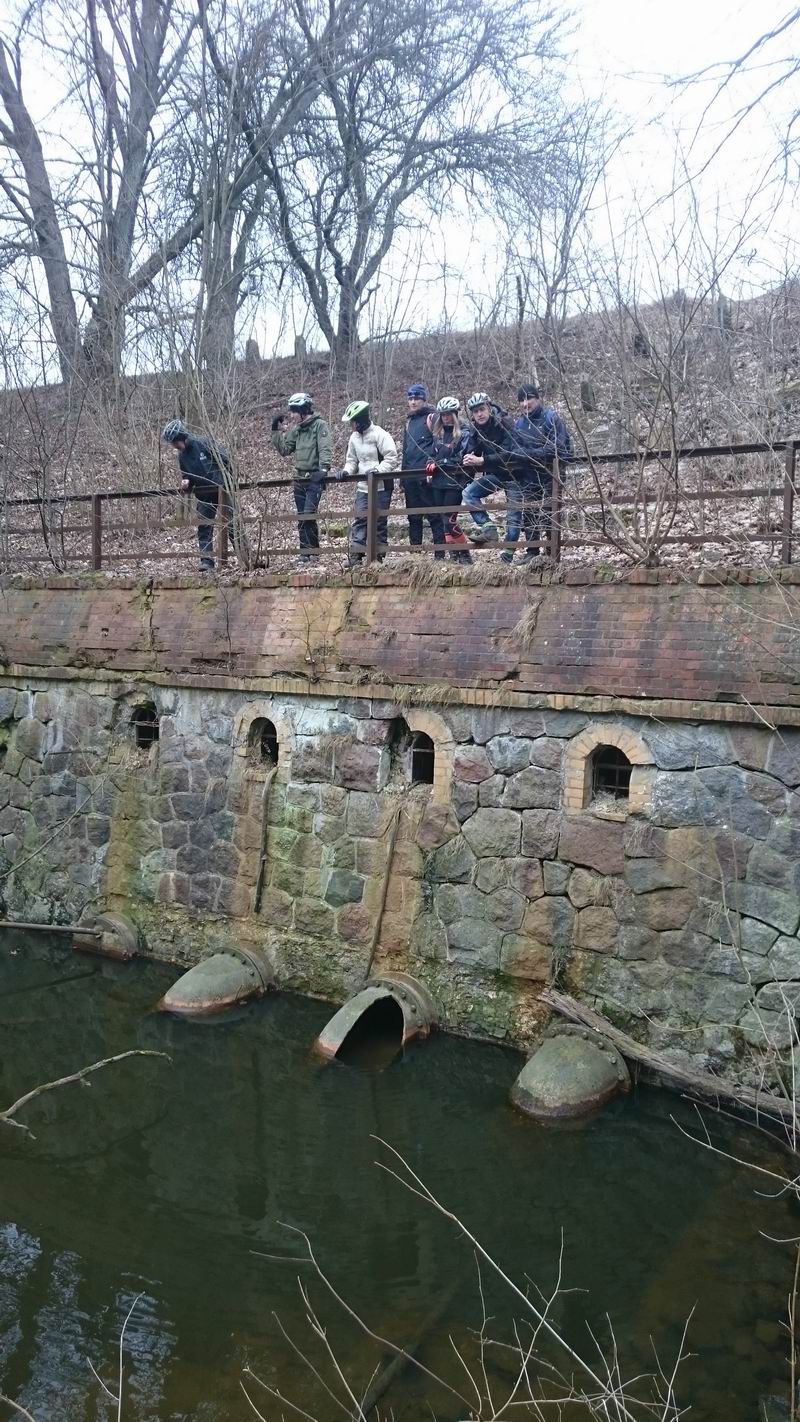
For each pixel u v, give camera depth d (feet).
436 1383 13.35
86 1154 19.16
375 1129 19.43
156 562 36.09
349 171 58.80
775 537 19.39
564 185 43.47
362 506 28.94
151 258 50.72
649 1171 17.63
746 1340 13.80
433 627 22.88
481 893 22.15
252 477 39.45
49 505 35.47
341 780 24.39
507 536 25.26
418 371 56.29
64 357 49.44
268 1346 14.15
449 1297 14.99
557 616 21.12
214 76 54.70
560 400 38.09
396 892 23.47
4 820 31.71
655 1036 19.72
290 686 25.07
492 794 21.95
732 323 37.14
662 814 19.69
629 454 21.75
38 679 30.66
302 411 29.94
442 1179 17.81
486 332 51.11
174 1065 22.16
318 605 24.93
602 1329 14.17
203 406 33.91
